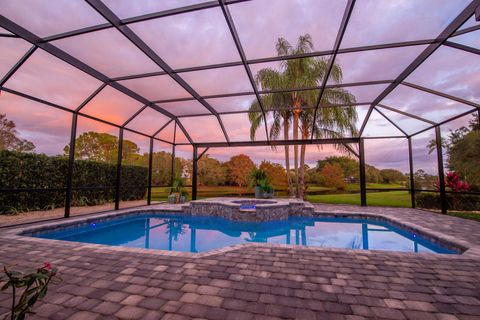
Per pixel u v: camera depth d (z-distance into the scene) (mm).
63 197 8344
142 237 6281
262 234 6504
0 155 6578
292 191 11836
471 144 7078
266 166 14977
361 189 9258
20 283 1267
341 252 3398
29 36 3939
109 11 3533
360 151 9367
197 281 2430
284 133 11805
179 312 1863
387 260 3074
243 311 1881
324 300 2064
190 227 7355
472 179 7414
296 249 3531
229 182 15719
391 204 10195
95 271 2682
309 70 9406
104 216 6902
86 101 6262
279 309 1914
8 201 6691
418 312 1896
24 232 4770
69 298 2076
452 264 2941
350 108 9336
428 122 7441
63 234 5695
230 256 3203
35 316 1799
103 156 15523
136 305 1966
